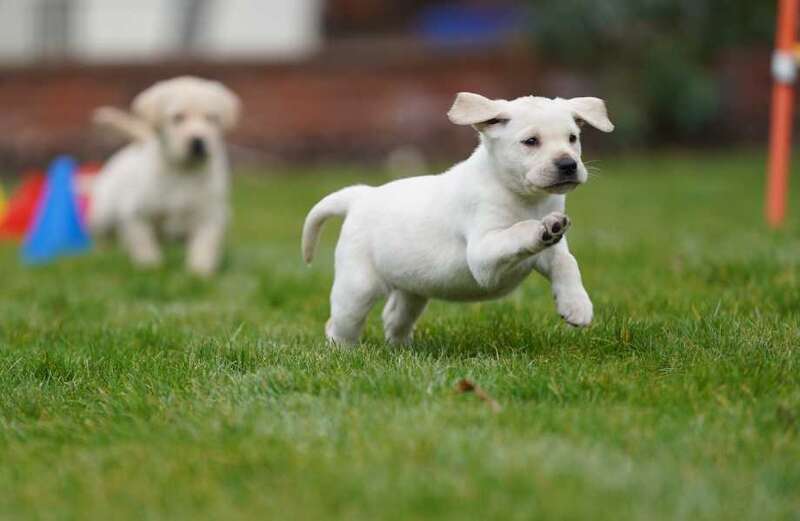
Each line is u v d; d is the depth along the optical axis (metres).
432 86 29.77
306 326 9.98
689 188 22.73
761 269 11.35
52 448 6.57
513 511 5.10
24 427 7.02
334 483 5.49
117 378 7.96
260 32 36.03
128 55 33.25
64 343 9.48
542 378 7.07
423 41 40.38
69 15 35.31
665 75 29.17
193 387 7.42
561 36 28.62
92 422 6.96
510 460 5.65
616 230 16.58
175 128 15.09
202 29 35.62
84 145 29.52
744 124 31.02
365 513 5.16
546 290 11.28
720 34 29.36
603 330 8.45
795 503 5.34
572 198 21.56
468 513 5.12
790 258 11.97
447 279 8.11
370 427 6.27
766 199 20.66
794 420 6.33
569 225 7.18
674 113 29.62
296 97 29.81
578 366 7.43
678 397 6.73
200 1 35.44
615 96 29.27
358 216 8.52
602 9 28.17
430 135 29.81
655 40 29.50
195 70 29.61
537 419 6.35
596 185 23.75
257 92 29.75
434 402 6.70
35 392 7.77
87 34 35.28
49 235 17.39
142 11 35.12
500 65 29.59
